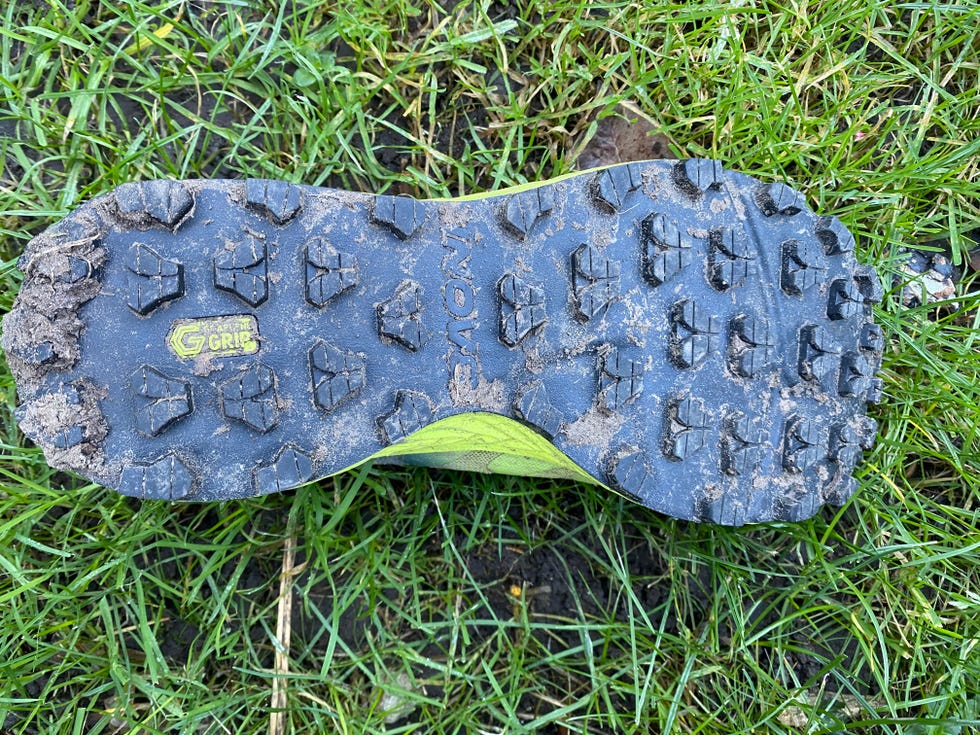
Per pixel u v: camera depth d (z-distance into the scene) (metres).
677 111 0.32
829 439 0.28
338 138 0.30
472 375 0.25
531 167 0.32
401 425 0.24
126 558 0.29
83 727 0.29
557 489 0.31
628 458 0.25
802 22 0.32
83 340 0.23
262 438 0.24
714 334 0.26
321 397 0.24
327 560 0.31
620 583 0.32
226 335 0.23
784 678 0.32
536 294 0.25
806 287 0.27
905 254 0.33
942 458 0.32
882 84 0.33
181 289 0.23
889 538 0.32
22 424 0.23
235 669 0.30
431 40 0.31
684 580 0.32
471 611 0.31
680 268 0.26
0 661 0.29
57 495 0.29
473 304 0.25
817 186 0.33
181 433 0.24
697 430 0.26
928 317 0.34
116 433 0.23
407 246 0.24
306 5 0.31
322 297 0.24
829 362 0.27
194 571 0.30
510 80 0.32
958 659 0.31
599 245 0.25
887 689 0.31
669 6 0.31
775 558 0.32
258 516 0.30
